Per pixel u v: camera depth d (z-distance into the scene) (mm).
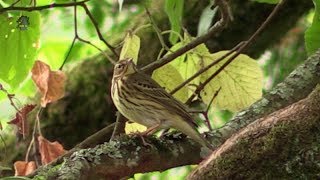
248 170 5922
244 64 9617
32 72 8977
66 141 11852
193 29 12070
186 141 7789
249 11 12102
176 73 9414
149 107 9367
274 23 12391
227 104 9758
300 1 12289
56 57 13586
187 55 9664
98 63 12203
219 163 6027
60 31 13688
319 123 5887
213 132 8016
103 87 12039
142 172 7527
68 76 12141
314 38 8672
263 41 12570
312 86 8273
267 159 5891
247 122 8109
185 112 9266
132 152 7441
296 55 13586
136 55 9477
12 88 9477
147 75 9617
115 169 7309
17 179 6055
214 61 9359
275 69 13555
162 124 9398
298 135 5883
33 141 8773
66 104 11875
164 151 7617
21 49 9414
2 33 9359
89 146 9312
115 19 13625
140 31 12141
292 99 8211
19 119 8477
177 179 13297
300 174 5793
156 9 12430
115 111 11953
